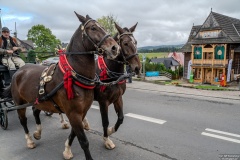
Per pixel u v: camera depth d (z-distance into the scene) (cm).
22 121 486
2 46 604
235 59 2473
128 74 451
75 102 355
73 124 365
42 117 703
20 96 478
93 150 476
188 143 516
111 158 443
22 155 455
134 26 510
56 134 564
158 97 1102
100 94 454
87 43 349
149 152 469
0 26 990
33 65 491
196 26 3250
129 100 1009
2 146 496
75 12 353
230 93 1312
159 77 2980
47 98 389
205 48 2531
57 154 460
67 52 376
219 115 761
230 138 550
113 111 795
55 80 377
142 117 721
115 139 536
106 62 463
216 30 2480
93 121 671
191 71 2684
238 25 2620
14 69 622
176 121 683
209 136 560
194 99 1063
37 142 517
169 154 461
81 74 360
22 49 654
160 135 563
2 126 605
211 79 2494
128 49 458
